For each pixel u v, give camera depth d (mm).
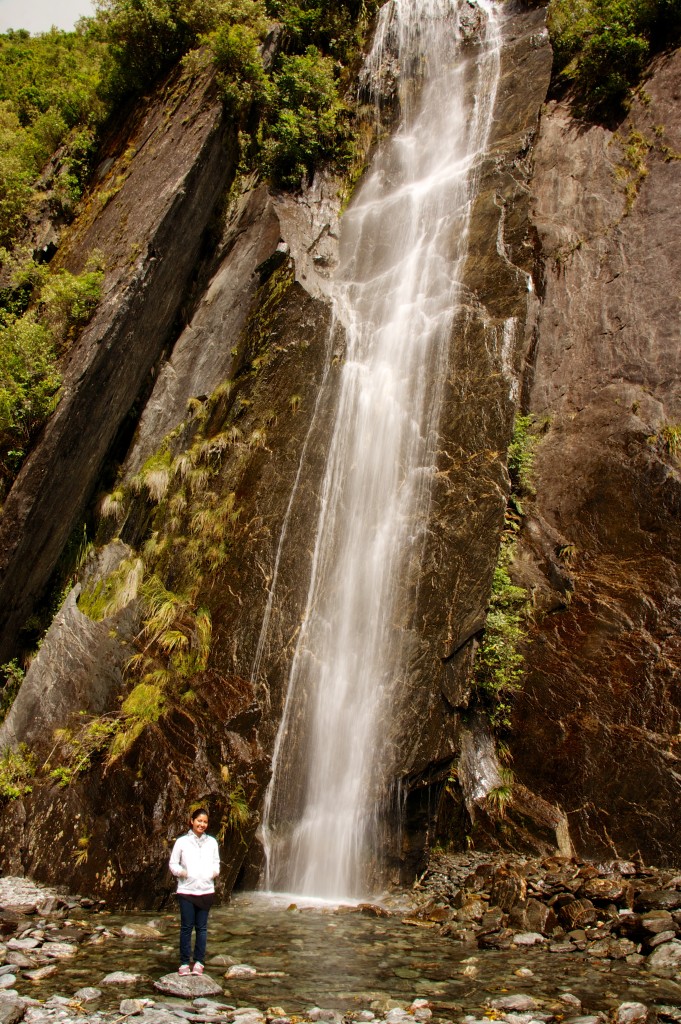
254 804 9555
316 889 9758
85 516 14836
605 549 11422
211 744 9867
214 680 11078
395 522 11938
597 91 16438
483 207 15188
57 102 21750
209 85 17312
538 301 14070
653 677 10047
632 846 9195
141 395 16188
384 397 13273
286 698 11016
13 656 13281
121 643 11516
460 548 11164
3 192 19625
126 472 15320
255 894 9422
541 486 12523
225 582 12492
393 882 9547
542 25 18406
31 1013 5281
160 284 15539
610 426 12344
